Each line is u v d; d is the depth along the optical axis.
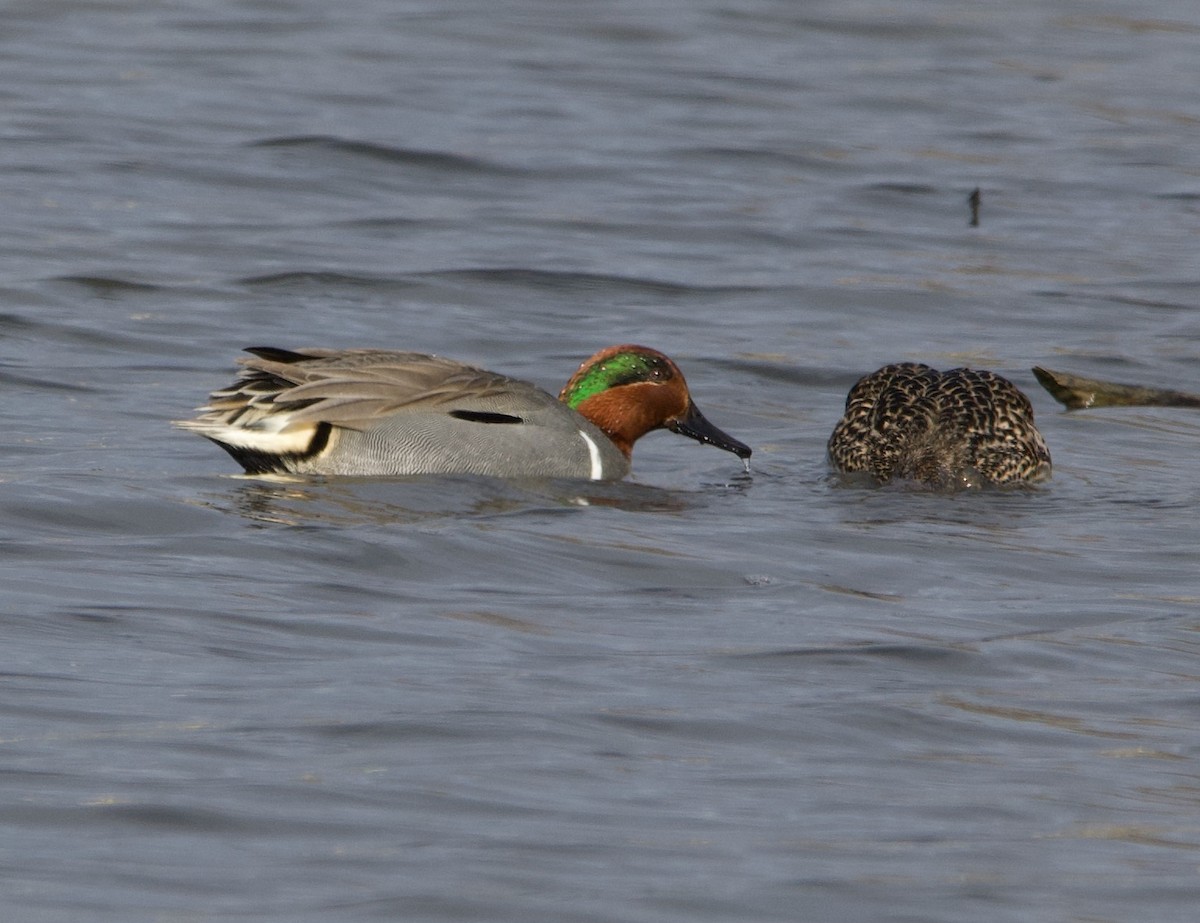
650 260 22.05
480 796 8.30
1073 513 14.22
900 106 29.98
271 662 10.01
